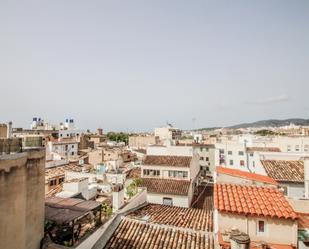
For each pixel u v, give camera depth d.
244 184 16.84
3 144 9.36
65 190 26.36
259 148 59.28
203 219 19.73
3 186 8.50
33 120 121.00
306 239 13.61
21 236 9.40
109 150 70.50
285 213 12.97
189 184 35.22
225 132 199.12
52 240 13.00
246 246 10.66
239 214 13.25
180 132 161.12
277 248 12.42
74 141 89.44
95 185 32.41
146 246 14.55
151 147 48.75
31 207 10.57
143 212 20.86
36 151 10.95
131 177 39.19
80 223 14.84
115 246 14.58
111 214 17.86
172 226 16.44
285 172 22.28
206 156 72.19
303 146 60.16
